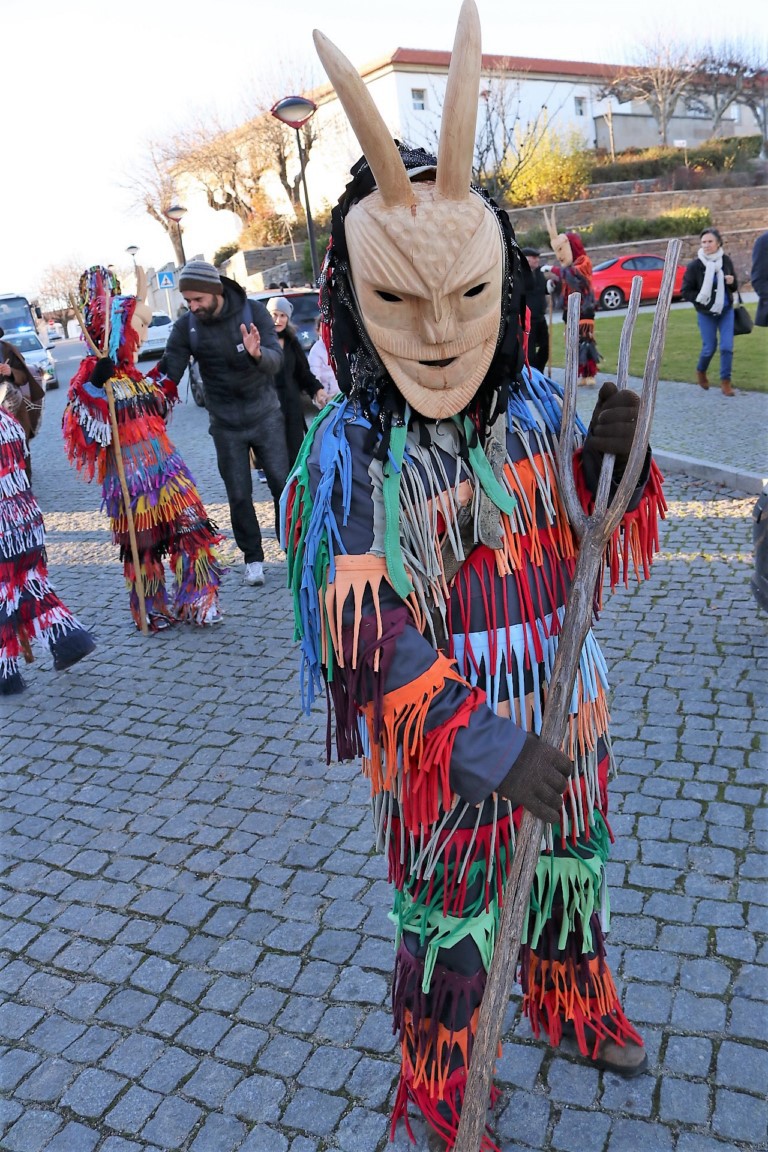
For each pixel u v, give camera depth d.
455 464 1.52
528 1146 1.90
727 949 2.34
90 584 6.19
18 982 2.55
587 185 30.50
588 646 1.73
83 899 2.88
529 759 1.42
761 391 9.16
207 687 4.32
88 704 4.28
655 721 3.42
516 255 1.53
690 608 4.38
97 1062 2.25
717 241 8.82
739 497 6.04
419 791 1.49
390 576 1.44
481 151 27.03
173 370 4.99
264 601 5.38
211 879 2.89
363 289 1.40
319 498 1.47
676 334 13.70
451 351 1.40
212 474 8.98
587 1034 2.04
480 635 1.58
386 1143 1.95
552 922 1.90
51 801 3.48
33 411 6.82
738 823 2.81
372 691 1.45
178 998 2.42
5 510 4.37
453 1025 1.76
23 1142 2.06
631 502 1.68
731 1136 1.88
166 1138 2.03
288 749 3.64
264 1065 2.18
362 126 1.30
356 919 2.62
